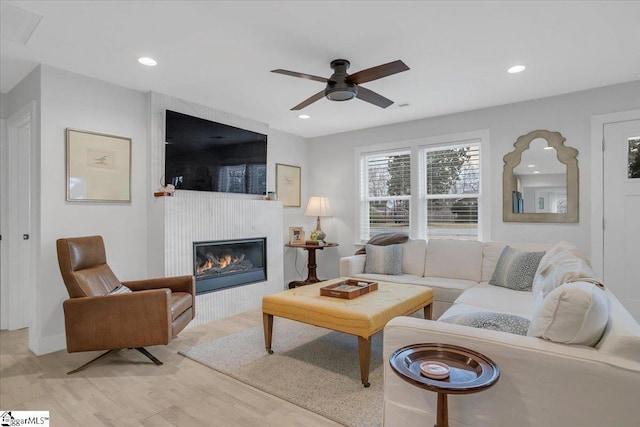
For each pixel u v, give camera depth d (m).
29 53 2.72
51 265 2.93
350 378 2.40
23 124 3.35
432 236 4.56
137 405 2.08
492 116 4.09
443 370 1.25
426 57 2.79
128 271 3.44
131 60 2.84
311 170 5.72
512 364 1.34
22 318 3.53
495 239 4.07
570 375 1.25
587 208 3.55
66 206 3.03
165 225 3.38
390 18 2.23
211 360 2.70
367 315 2.29
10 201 3.48
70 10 2.13
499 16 2.21
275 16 2.21
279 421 1.92
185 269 3.55
